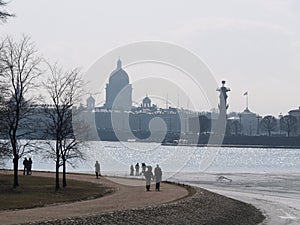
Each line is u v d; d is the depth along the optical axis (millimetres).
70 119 51062
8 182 56625
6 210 35812
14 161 49719
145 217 36688
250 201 57219
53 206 38656
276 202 57625
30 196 44500
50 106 56219
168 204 41094
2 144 48594
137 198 44406
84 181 59375
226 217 43719
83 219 32594
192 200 44938
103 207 38250
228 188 72875
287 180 90938
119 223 34062
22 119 52469
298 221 45688
